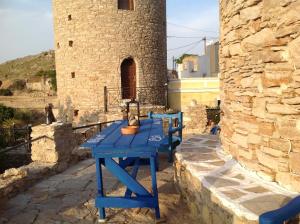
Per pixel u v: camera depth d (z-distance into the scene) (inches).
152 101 867.4
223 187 143.9
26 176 233.5
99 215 178.9
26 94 1642.5
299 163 131.6
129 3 833.5
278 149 142.6
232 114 190.2
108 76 818.2
